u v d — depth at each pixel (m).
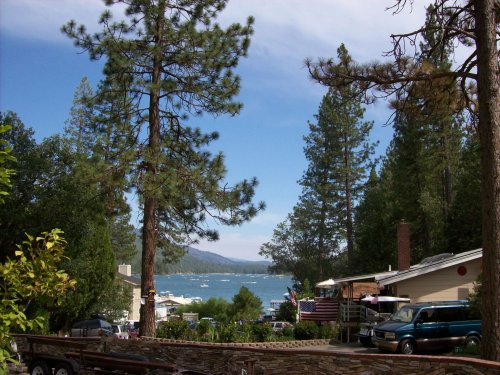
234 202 20.92
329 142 50.19
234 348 14.63
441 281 22.92
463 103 14.12
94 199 22.69
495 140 11.27
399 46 13.14
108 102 21.75
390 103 13.93
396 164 41.16
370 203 46.09
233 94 21.62
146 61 21.17
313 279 55.22
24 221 23.75
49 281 6.42
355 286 28.66
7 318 5.66
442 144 38.69
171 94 21.83
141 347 16.61
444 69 12.66
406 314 19.30
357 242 45.19
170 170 19.84
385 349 18.97
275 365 13.59
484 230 11.16
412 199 39.78
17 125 25.19
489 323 10.78
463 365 10.00
